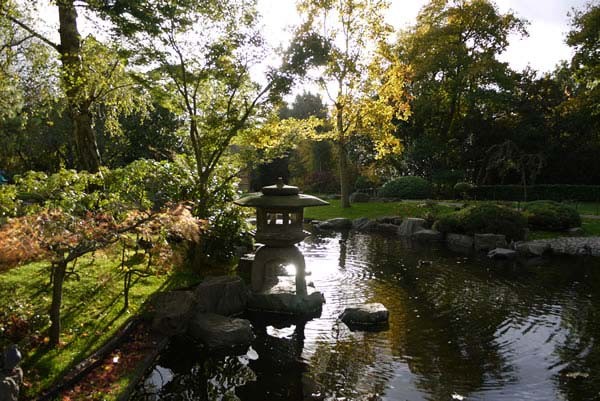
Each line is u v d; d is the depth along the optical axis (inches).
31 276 331.0
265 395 229.9
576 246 596.1
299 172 1787.6
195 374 251.6
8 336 226.7
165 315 283.1
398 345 290.7
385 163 1395.2
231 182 466.0
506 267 514.0
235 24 394.6
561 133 1311.5
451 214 711.7
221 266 437.4
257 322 332.2
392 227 817.5
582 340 297.0
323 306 368.2
